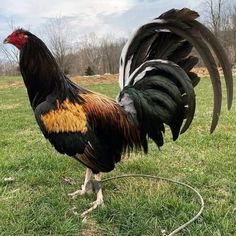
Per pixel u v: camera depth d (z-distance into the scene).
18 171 1.31
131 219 0.94
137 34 0.97
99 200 1.01
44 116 0.93
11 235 0.88
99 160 0.96
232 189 1.10
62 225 0.92
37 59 0.93
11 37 0.93
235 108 2.41
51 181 1.20
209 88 3.92
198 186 1.14
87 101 0.97
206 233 0.88
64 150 0.94
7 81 6.40
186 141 1.60
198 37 0.88
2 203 1.05
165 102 0.98
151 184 1.15
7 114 2.71
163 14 0.92
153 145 1.55
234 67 7.56
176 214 0.96
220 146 1.53
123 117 0.99
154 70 0.99
